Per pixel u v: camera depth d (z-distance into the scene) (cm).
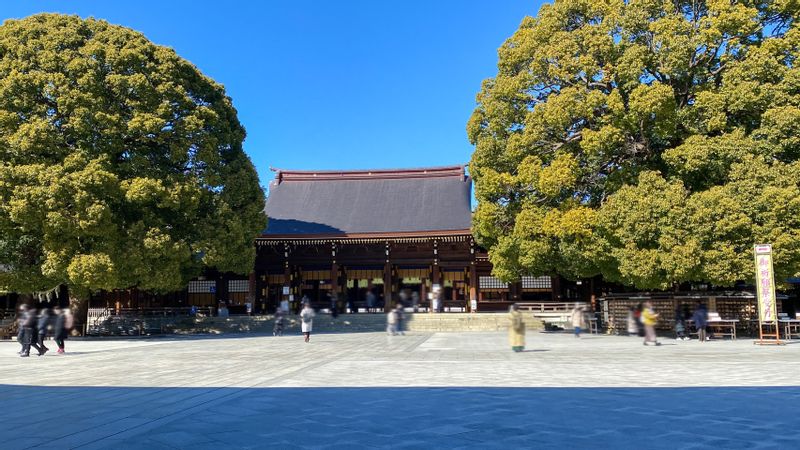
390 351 1927
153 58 3011
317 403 900
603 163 2589
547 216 2592
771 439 632
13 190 2464
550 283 4088
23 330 1955
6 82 2591
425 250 4194
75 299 3100
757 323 2542
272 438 668
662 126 2314
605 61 2509
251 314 4119
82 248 2638
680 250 2075
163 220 2822
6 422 786
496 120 2878
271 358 1723
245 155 3375
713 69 2423
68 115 2669
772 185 2025
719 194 2056
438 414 797
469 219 4222
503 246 2916
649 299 2780
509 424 725
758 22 2259
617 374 1212
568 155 2548
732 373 1208
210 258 2934
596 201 2698
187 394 1023
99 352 2077
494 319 3550
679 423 718
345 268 4334
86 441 667
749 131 2302
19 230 2628
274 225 4462
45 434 708
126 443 654
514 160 2803
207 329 3581
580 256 2566
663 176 2467
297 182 5038
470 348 2036
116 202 2716
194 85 3141
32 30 2777
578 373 1239
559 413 790
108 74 2767
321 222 4459
